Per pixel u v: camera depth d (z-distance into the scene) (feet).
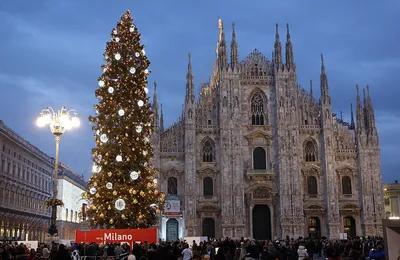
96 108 134.00
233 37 333.21
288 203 315.37
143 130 135.54
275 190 319.06
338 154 328.49
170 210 300.20
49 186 413.59
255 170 321.32
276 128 326.85
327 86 331.77
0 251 94.07
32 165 359.46
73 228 460.96
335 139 331.77
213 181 319.88
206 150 324.80
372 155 325.83
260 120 332.19
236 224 309.01
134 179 128.26
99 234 103.14
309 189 325.21
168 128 324.39
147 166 137.28
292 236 311.06
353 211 321.93
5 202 293.43
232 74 327.88
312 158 329.72
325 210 320.70
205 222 315.99
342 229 320.29
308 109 334.65
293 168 319.27
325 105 328.70
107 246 140.36
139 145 132.16
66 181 440.45
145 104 138.41
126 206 126.82
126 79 134.62
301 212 314.96
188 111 320.70
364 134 328.08
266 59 338.75
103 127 131.03
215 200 316.81
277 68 332.19
